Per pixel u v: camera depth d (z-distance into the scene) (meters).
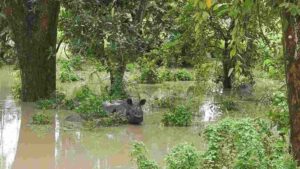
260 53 15.17
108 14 14.71
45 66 15.19
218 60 16.84
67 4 15.00
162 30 15.45
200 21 5.68
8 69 23.09
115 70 15.06
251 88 16.66
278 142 5.84
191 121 12.71
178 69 21.48
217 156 5.62
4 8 15.09
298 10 4.72
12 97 16.17
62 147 10.60
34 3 14.93
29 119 13.01
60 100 14.56
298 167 5.20
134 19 15.15
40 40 15.00
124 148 10.56
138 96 15.77
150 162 5.95
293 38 5.07
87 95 14.61
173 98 15.66
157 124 12.54
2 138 11.19
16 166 9.39
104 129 12.01
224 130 5.71
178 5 14.85
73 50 15.64
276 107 6.38
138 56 15.26
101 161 9.70
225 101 14.41
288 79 5.18
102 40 14.74
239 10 5.19
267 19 5.57
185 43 15.12
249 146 5.41
